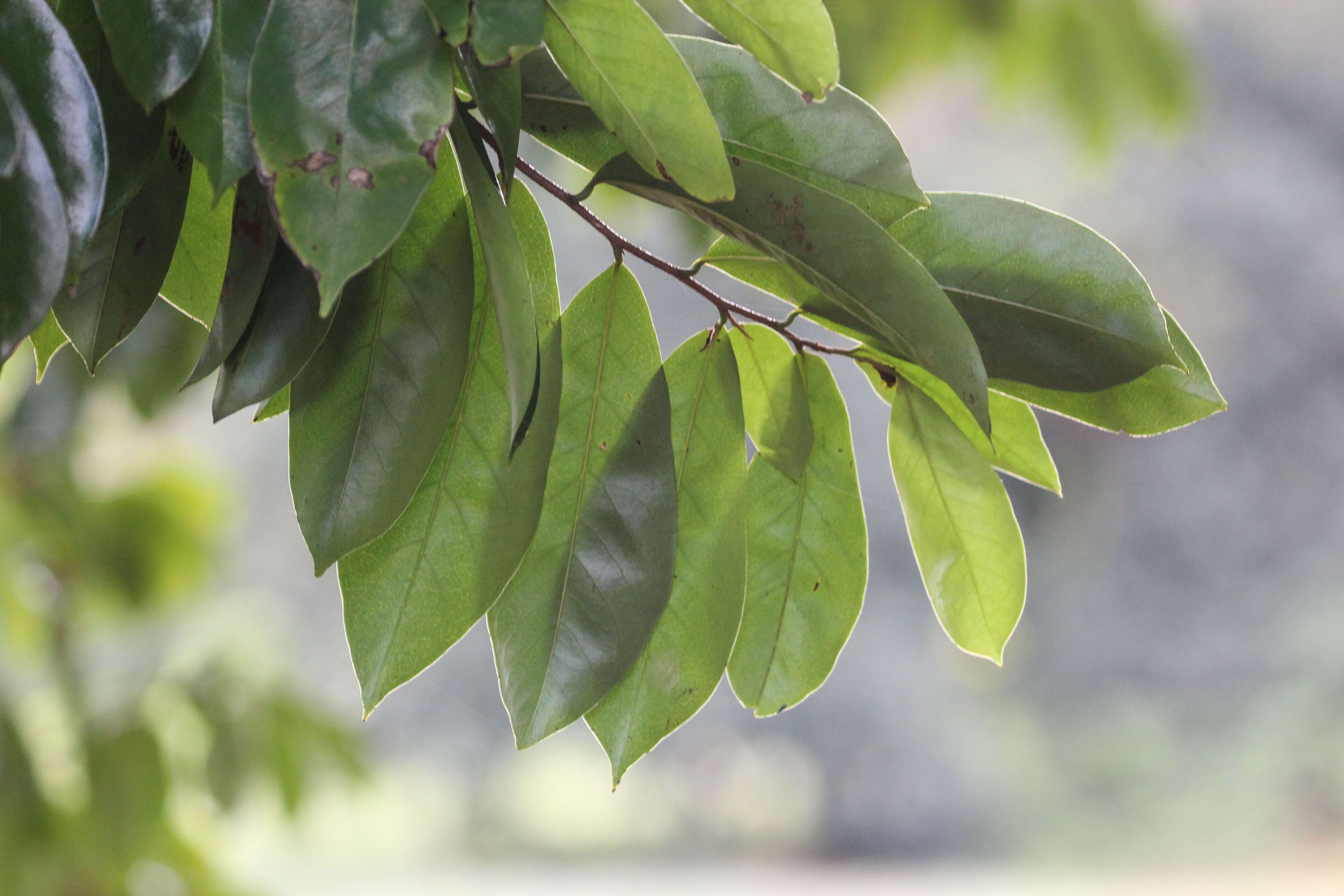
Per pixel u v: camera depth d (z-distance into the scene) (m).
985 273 1.22
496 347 1.20
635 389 1.22
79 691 2.15
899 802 14.59
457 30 1.15
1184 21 15.58
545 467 1.20
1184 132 2.78
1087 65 2.70
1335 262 15.80
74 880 1.97
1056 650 16.19
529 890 13.67
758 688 1.25
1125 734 15.21
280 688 2.08
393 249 1.20
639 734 1.22
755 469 1.25
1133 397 1.23
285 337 1.19
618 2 1.16
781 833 14.86
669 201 1.20
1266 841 13.99
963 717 15.43
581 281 11.36
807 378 1.24
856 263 1.18
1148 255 16.22
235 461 13.41
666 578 1.21
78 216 1.14
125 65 1.16
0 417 2.44
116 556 2.43
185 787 2.12
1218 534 15.85
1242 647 15.38
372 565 1.20
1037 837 14.59
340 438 1.19
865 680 14.55
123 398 2.22
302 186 1.14
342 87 1.14
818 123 1.21
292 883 13.10
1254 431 15.99
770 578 1.25
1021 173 15.79
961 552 1.26
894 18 2.59
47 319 1.23
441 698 14.89
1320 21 16.55
